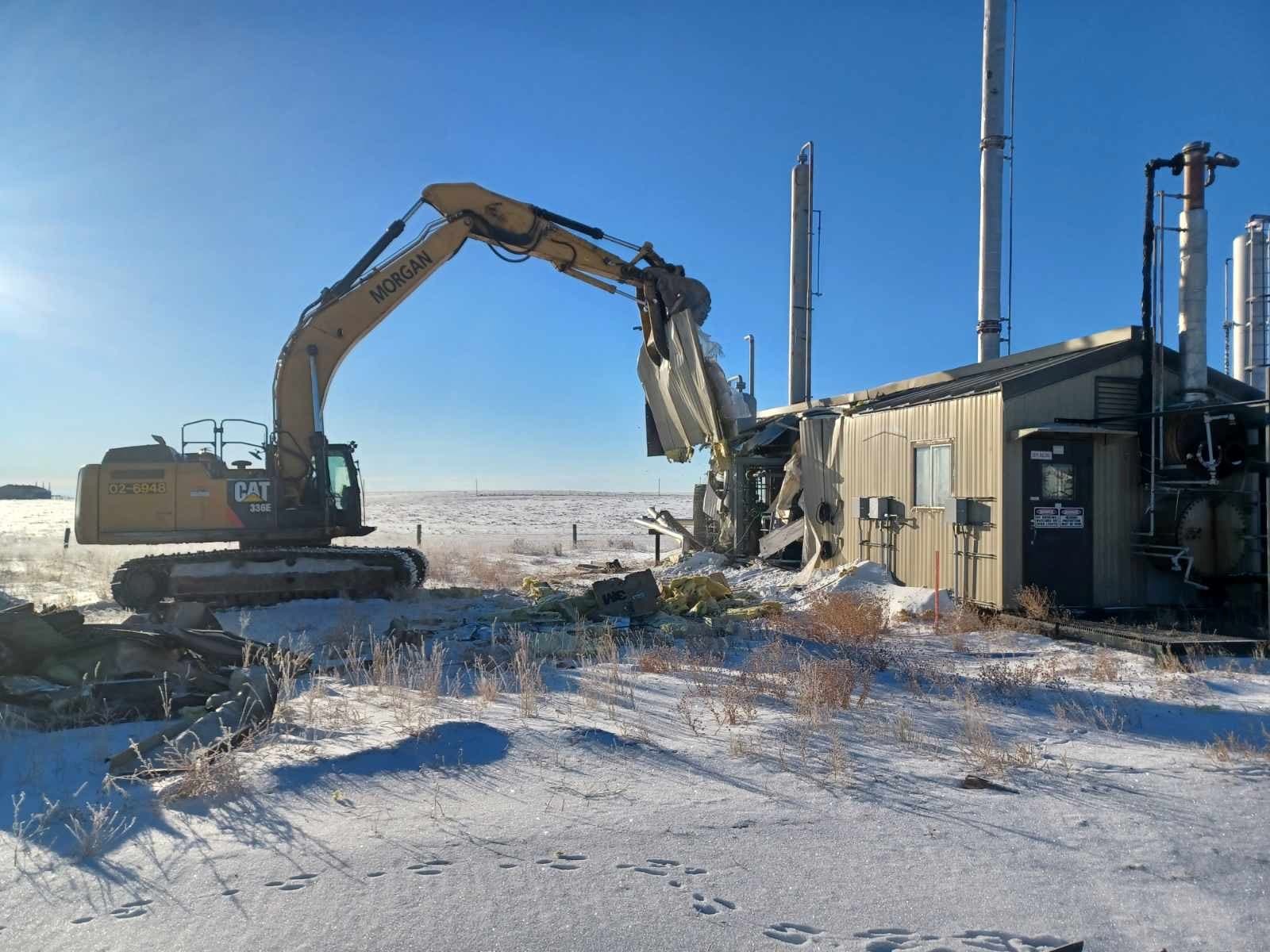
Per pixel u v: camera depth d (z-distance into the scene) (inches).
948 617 495.8
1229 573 491.5
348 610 539.2
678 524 983.0
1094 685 329.1
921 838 174.9
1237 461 493.0
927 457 574.9
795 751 232.4
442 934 134.2
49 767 221.9
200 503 596.1
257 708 265.9
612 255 714.8
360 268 637.9
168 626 334.6
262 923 137.9
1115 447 514.9
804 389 964.0
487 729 247.8
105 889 151.2
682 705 277.7
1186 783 211.0
